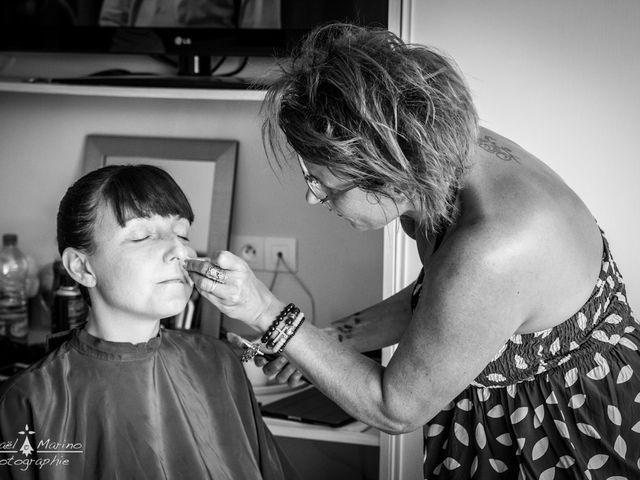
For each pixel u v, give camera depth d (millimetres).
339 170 1118
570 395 1337
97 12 2197
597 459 1344
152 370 1415
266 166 2287
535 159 1350
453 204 1248
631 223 1878
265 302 1297
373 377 1282
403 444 1960
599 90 1854
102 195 1356
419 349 1218
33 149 2447
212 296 1272
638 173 1858
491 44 1885
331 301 2303
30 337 2393
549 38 1859
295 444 2408
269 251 2320
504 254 1162
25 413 1309
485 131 1380
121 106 2359
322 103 1111
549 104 1881
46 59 2391
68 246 1385
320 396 2129
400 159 1084
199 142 2273
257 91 1971
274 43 2082
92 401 1354
